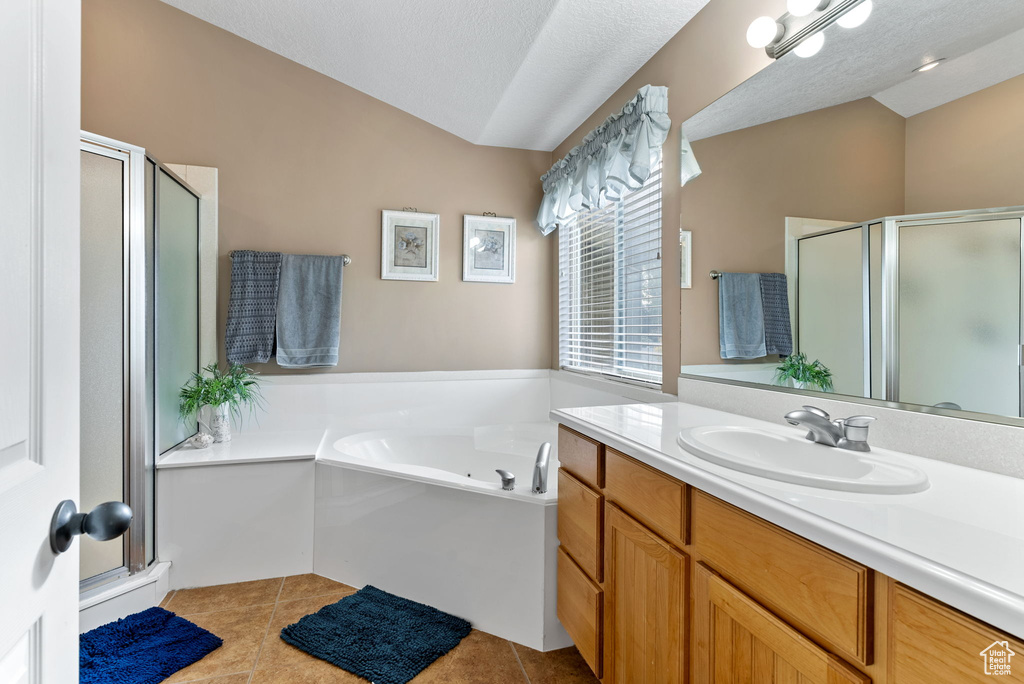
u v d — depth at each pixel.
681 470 1.08
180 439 2.50
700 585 1.05
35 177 0.52
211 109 2.83
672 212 2.14
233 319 2.80
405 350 3.16
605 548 1.43
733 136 1.76
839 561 0.74
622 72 2.41
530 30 2.11
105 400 1.91
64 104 0.58
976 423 1.03
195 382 2.66
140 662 1.68
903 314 1.17
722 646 0.98
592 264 2.99
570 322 3.26
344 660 1.71
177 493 2.20
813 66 1.44
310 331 2.91
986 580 0.57
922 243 1.13
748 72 1.71
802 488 0.91
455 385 3.25
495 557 1.88
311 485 2.37
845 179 1.33
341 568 2.28
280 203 2.94
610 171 2.29
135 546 2.01
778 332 1.56
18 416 0.48
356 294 3.07
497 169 3.33
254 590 2.20
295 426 2.96
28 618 0.50
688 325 2.01
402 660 1.70
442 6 2.12
